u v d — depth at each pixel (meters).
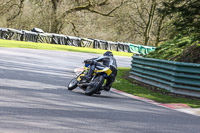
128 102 13.27
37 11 80.56
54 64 26.28
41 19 80.31
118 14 81.19
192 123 10.09
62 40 57.38
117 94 15.52
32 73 19.05
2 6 76.00
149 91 17.59
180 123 9.84
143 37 84.81
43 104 10.34
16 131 7.02
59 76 19.44
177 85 16.72
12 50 34.19
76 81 14.36
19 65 22.28
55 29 78.06
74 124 8.15
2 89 12.37
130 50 66.06
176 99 15.47
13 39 51.31
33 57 29.67
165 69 18.11
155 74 19.08
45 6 78.38
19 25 81.75
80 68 25.61
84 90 14.05
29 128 7.35
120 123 8.87
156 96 15.98
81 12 82.81
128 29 85.25
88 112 9.92
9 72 18.19
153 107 12.72
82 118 8.95
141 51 68.56
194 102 15.00
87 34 87.44
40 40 54.66
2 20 80.75
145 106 12.72
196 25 21.86
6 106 9.39
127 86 18.59
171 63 17.14
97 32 87.50
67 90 14.38
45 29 79.75
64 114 9.22
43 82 15.97
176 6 22.06
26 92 12.34
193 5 21.00
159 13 23.20
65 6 79.56
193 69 16.22
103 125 8.39
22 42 49.12
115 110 10.87
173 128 8.98
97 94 14.59
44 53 35.78
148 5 81.25
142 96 15.54
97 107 11.01
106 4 77.81
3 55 27.77
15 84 14.10
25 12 80.81
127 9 81.56
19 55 29.72
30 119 8.19
